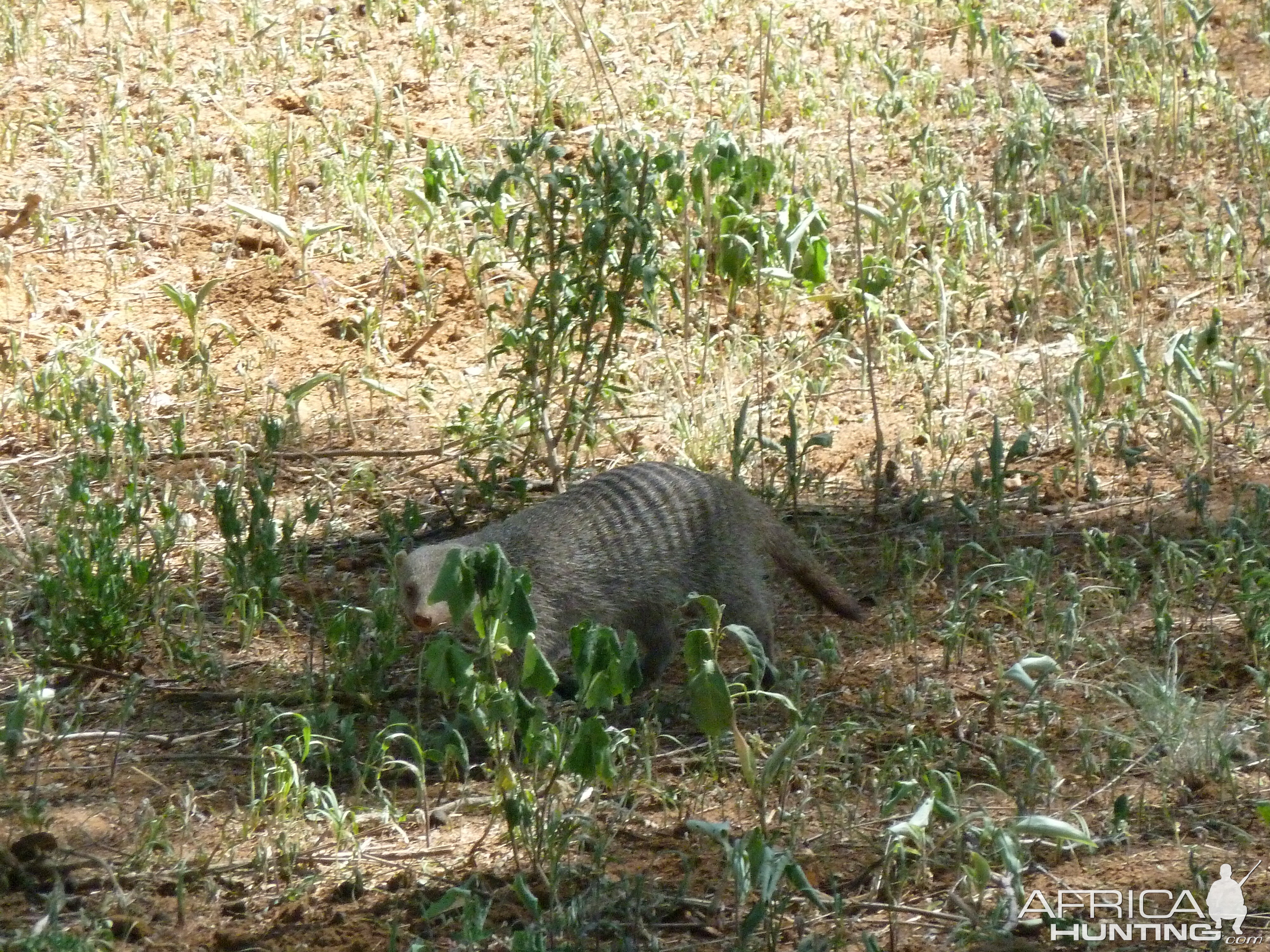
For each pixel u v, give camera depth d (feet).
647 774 24.71
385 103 55.77
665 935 20.62
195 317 40.63
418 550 27.04
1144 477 35.50
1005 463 33.09
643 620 28.55
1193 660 27.89
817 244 42.83
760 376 39.27
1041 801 23.67
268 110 55.52
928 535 33.12
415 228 47.24
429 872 22.38
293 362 42.65
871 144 52.47
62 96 56.08
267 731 24.71
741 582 28.78
